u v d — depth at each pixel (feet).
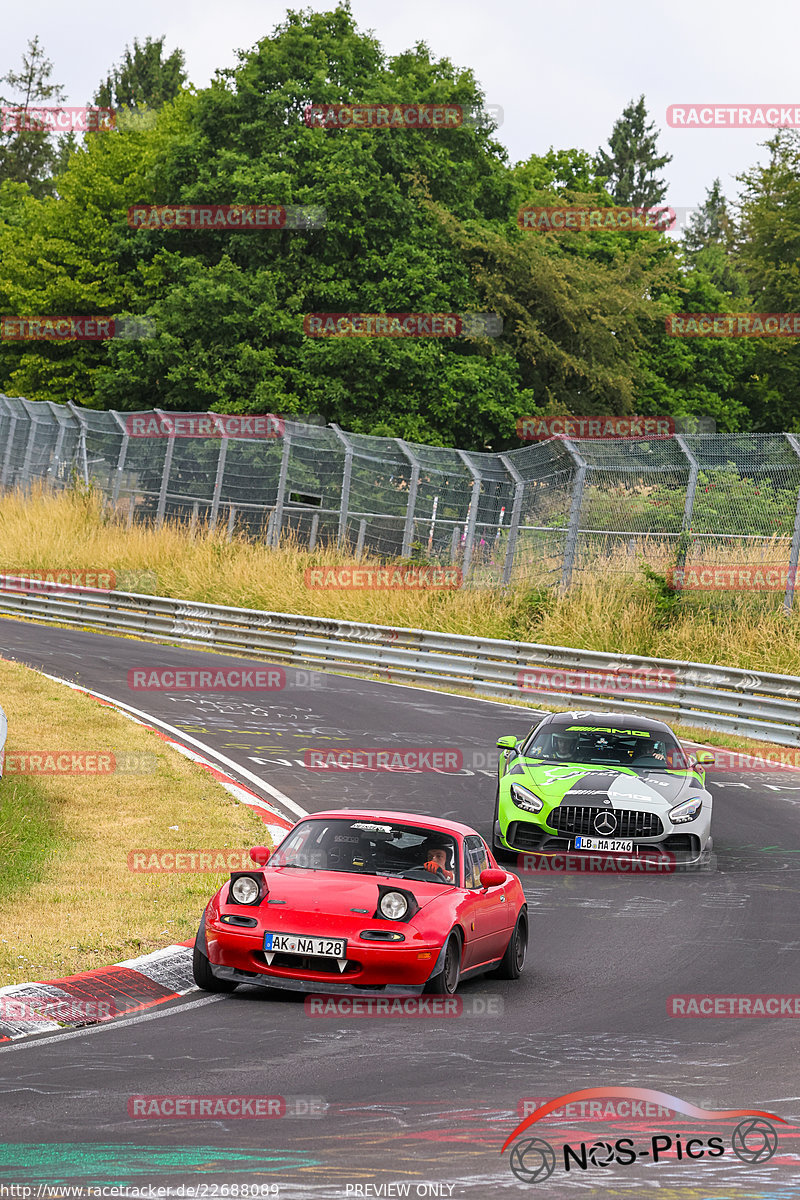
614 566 364.17
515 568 391.86
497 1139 77.51
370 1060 95.30
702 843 180.34
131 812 190.80
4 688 279.49
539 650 338.95
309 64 613.93
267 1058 94.73
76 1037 100.22
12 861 157.07
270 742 259.60
